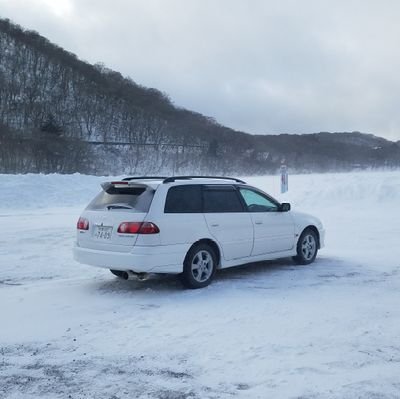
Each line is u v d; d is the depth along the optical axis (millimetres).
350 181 23438
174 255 7113
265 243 8500
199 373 4352
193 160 105500
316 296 6949
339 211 19141
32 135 72500
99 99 115875
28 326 5711
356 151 130500
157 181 7422
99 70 135500
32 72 112812
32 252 10898
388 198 20672
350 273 8484
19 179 24922
